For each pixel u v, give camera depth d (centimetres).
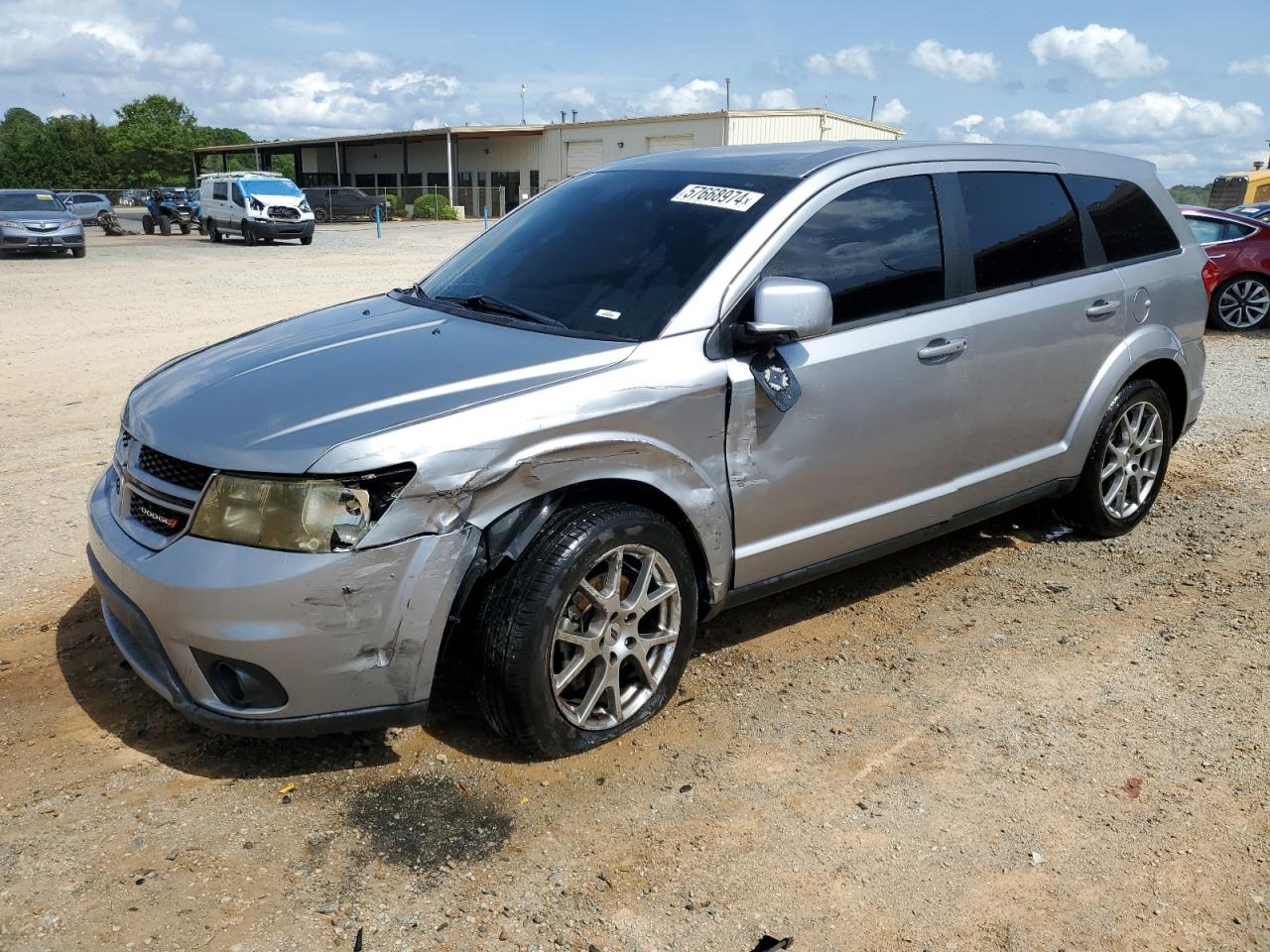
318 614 285
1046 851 296
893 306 398
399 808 307
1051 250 465
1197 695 383
